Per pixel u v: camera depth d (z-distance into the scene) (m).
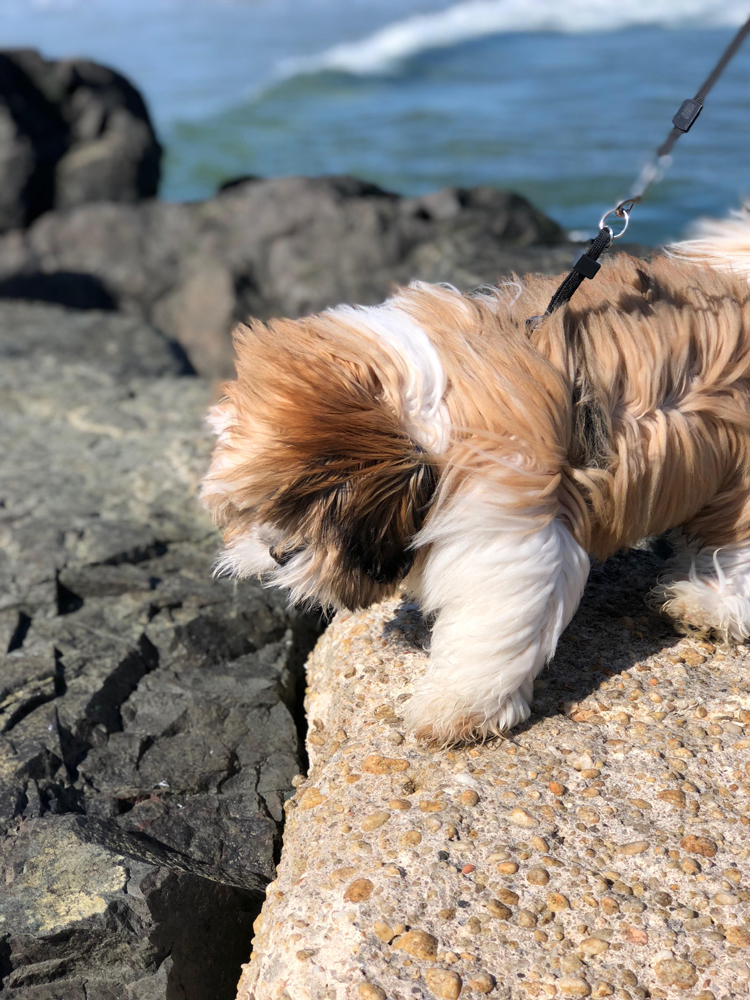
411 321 0.63
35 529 1.05
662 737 0.67
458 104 5.17
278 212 2.54
